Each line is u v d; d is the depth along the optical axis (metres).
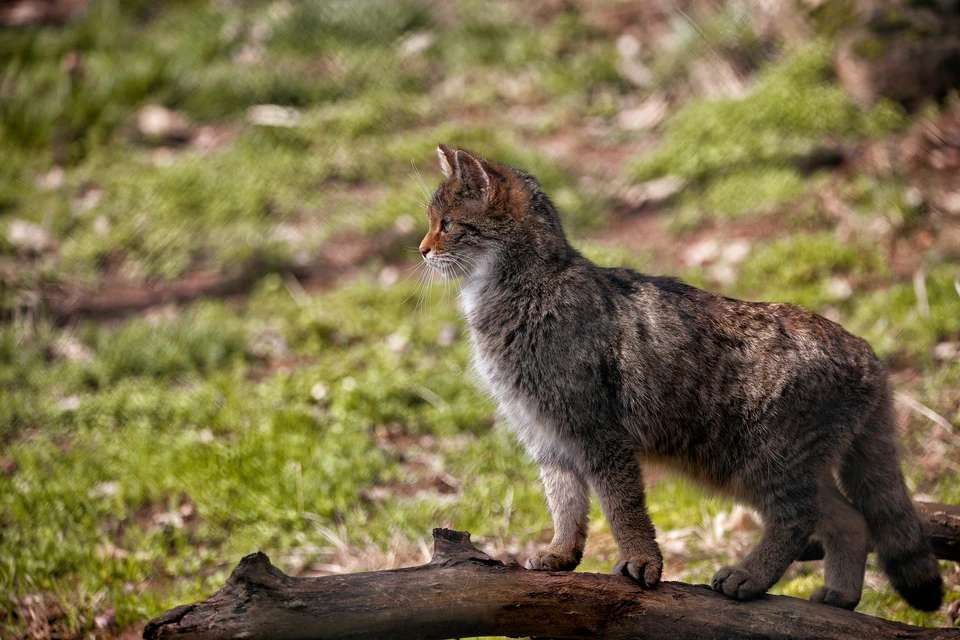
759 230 13.45
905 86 14.62
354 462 10.12
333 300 13.17
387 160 15.85
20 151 16.23
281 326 12.80
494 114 16.94
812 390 6.46
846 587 6.49
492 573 5.47
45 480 9.84
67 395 11.62
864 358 6.71
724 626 5.78
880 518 6.75
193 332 12.41
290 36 18.80
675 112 16.36
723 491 6.79
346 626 5.10
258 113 17.06
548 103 17.14
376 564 8.62
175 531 9.29
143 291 13.83
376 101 17.09
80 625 8.10
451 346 12.30
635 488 6.55
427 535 9.09
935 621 7.14
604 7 18.94
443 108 17.20
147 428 10.80
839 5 15.65
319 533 9.21
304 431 10.54
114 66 17.64
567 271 6.82
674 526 8.90
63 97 16.88
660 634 5.72
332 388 11.45
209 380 11.84
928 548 6.68
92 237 14.55
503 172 7.08
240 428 10.65
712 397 6.54
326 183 15.58
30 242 14.33
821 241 12.66
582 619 5.61
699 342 6.58
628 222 14.30
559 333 6.69
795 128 14.71
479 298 7.07
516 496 9.55
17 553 8.87
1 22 19.66
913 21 14.82
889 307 11.39
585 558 8.42
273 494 9.59
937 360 10.71
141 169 15.88
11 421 11.06
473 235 6.95
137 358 12.06
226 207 15.04
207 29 18.91
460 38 18.55
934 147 13.83
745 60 16.67
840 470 6.90
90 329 12.80
